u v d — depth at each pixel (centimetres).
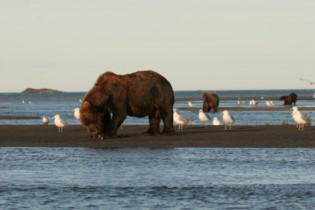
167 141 4772
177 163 3875
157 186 3188
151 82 5003
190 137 4975
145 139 4866
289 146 4588
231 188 3138
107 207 2762
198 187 3161
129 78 4956
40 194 3017
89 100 4838
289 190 3088
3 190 3108
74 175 3500
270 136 5041
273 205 2794
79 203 2838
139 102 4931
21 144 4750
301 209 2723
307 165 3809
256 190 3092
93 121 4828
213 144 4659
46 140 4922
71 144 4706
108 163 3881
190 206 2778
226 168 3706
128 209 2727
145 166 3775
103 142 4747
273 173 3544
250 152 4325
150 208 2742
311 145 4634
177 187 3162
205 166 3775
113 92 4866
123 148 4497
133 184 3241
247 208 2742
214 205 2795
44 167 3762
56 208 2748
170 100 5066
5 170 3672
